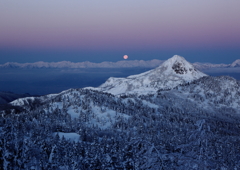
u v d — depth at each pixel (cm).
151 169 4012
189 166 4000
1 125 10481
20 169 8088
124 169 5522
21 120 16138
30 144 9662
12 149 8512
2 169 7844
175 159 4075
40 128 14650
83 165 7694
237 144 9244
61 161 8606
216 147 5791
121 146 6825
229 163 5572
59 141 10188
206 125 4619
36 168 8181
